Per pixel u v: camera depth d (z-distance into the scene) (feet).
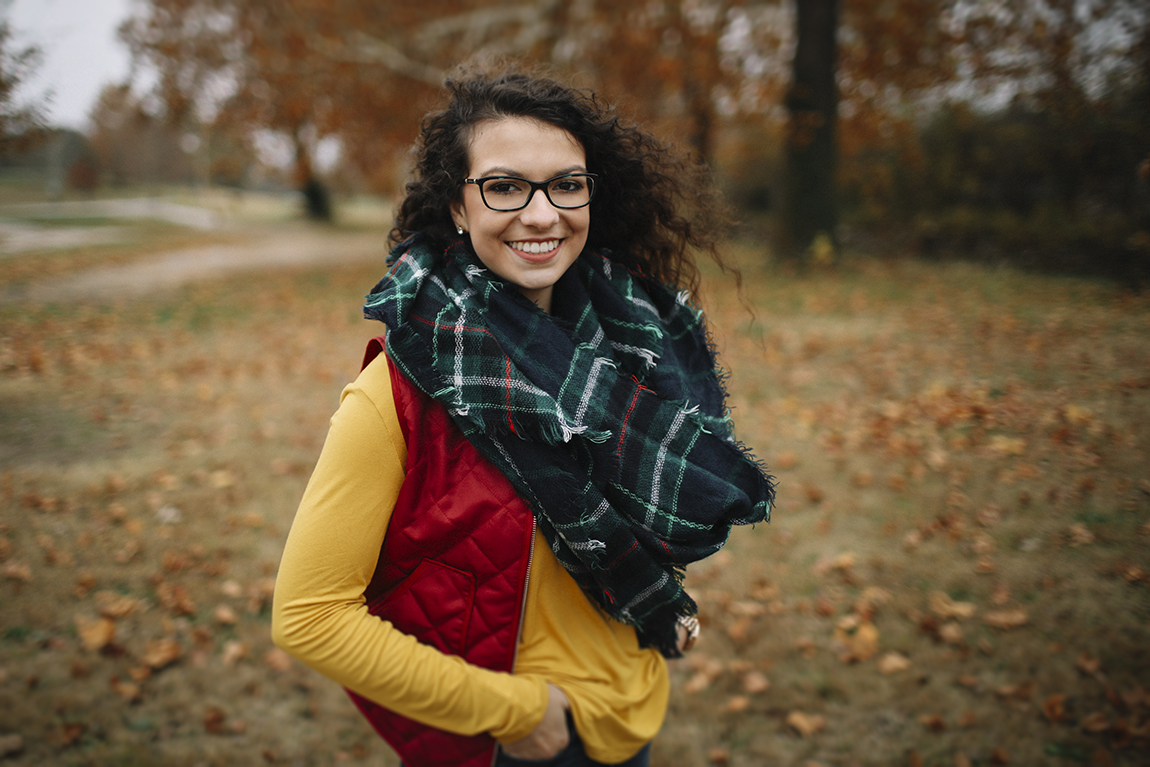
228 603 10.55
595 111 4.15
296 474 15.02
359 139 53.31
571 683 3.83
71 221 85.87
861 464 14.29
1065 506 11.59
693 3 43.83
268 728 8.27
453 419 3.47
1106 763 7.16
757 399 18.57
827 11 38.91
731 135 64.75
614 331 4.10
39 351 24.88
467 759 3.81
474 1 48.62
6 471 14.93
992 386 17.35
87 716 8.25
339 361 24.35
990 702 8.13
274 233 88.58
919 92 43.57
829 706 8.38
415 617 3.68
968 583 10.19
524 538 3.51
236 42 46.19
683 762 7.76
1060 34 32.63
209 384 21.58
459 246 3.77
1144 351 18.30
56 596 10.55
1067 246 32.86
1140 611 9.07
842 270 38.14
